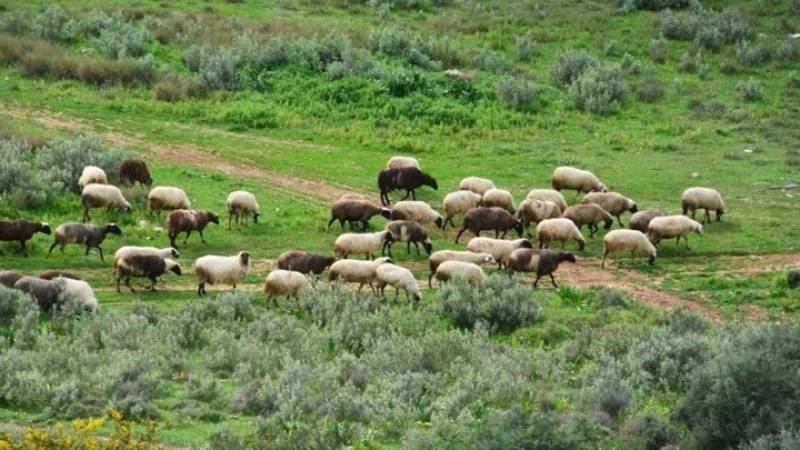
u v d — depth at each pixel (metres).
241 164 169.62
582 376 97.56
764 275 136.50
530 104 199.25
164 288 124.31
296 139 182.00
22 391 87.00
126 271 121.19
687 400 84.62
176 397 90.44
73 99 189.25
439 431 81.44
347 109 192.88
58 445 71.69
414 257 138.25
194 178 161.50
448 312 117.69
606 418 85.81
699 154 181.88
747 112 199.12
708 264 140.00
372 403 88.25
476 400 89.62
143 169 154.12
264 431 81.88
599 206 147.50
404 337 106.75
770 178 171.38
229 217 145.25
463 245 143.25
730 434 80.50
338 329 108.81
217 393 91.06
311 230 145.25
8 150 155.25
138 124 182.62
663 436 81.62
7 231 129.88
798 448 74.19
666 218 142.75
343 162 173.25
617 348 106.06
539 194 149.62
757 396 82.44
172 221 135.88
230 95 195.62
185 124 184.88
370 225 147.25
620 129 192.25
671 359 100.25
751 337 96.94
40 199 144.25
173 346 100.81
